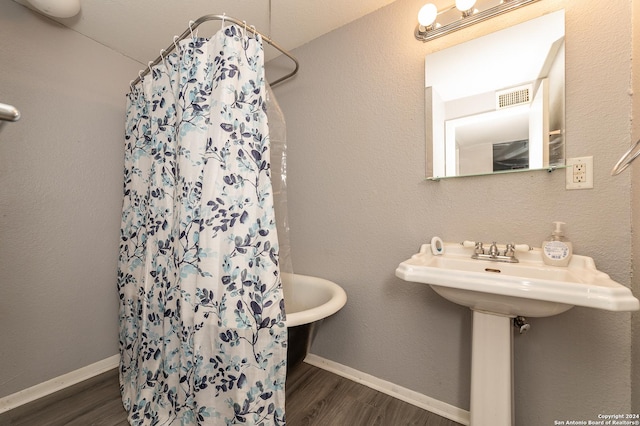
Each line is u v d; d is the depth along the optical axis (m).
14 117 0.58
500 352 0.98
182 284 1.06
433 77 1.31
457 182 1.27
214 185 1.02
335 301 1.27
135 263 1.43
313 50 1.72
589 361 1.01
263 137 1.08
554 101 1.06
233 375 0.96
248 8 1.45
